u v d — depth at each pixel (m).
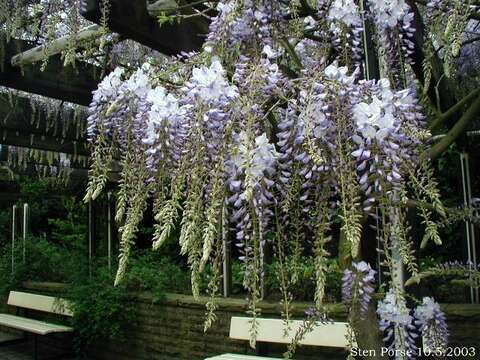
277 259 1.02
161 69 1.18
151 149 0.91
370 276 1.10
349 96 0.89
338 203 0.86
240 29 1.19
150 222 4.95
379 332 1.19
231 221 0.92
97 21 1.94
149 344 3.75
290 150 0.91
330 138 0.89
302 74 1.01
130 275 3.98
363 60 1.28
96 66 3.03
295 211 0.98
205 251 0.78
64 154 5.41
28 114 3.69
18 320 4.35
